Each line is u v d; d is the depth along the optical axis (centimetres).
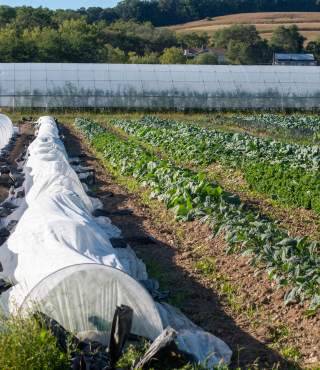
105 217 1534
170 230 1509
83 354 795
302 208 1738
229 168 2277
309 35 11981
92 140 3147
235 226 1317
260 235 1235
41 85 4706
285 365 870
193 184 1648
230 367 867
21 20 10344
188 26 14488
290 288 1062
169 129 3344
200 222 1487
